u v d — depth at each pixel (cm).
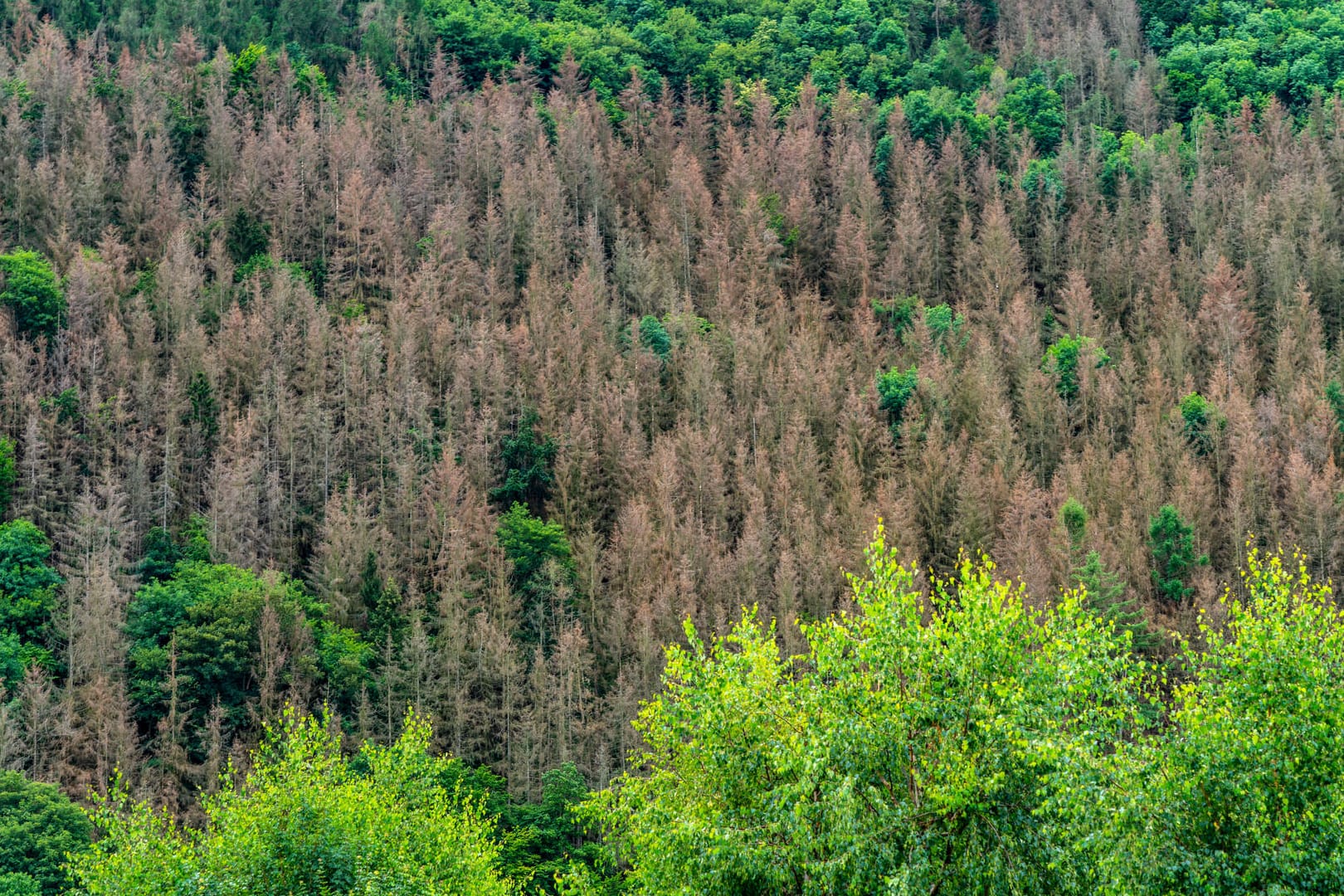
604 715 9912
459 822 5547
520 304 16888
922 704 3362
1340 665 3356
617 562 11769
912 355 16012
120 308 14662
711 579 11219
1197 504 11988
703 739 3666
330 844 4488
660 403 14875
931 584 11606
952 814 3297
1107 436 14038
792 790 3356
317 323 14400
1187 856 3180
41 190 15912
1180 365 15362
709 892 3444
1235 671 3481
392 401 13988
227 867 4397
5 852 6825
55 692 9281
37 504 11588
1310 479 12100
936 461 13038
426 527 12369
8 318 13512
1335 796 3203
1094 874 3222
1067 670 3344
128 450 12444
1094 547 10300
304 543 12506
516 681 10238
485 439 13712
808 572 11194
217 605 10031
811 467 13162
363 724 9381
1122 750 3400
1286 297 16975
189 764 8912
